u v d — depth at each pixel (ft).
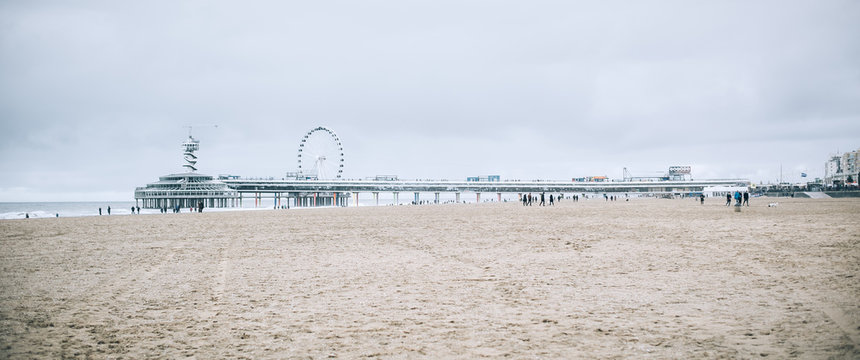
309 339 26.22
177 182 562.25
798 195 387.96
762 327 25.89
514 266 50.24
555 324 27.84
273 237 93.61
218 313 32.45
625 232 86.94
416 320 29.58
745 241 66.64
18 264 58.70
